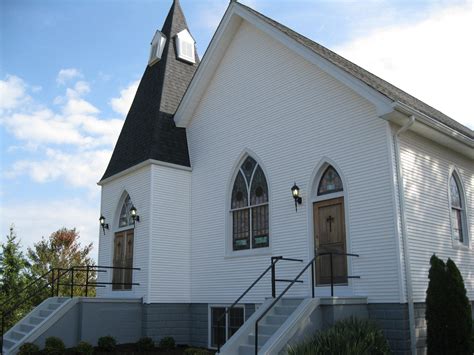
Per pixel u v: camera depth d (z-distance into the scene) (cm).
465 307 1016
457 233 1395
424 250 1197
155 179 1644
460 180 1443
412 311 1099
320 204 1305
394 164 1170
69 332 1452
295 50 1380
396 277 1110
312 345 955
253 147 1516
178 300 1603
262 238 1450
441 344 1002
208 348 1520
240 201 1544
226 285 1515
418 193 1227
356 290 1176
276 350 974
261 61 1551
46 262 3017
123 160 1841
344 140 1266
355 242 1200
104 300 1514
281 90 1464
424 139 1300
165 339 1500
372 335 997
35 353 1311
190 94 1728
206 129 1709
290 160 1395
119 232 1802
